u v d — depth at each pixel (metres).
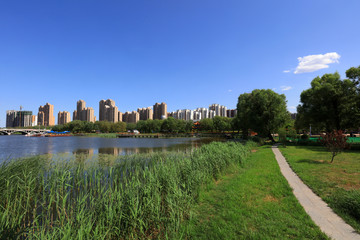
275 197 6.70
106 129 139.00
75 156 22.77
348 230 4.51
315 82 32.31
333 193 6.86
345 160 13.54
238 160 13.32
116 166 14.11
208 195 7.18
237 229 4.68
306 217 5.17
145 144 47.16
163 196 6.59
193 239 4.44
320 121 31.14
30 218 6.25
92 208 6.11
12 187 7.38
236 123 65.19
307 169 10.78
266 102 34.12
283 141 26.03
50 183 8.27
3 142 55.88
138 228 5.17
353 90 27.45
